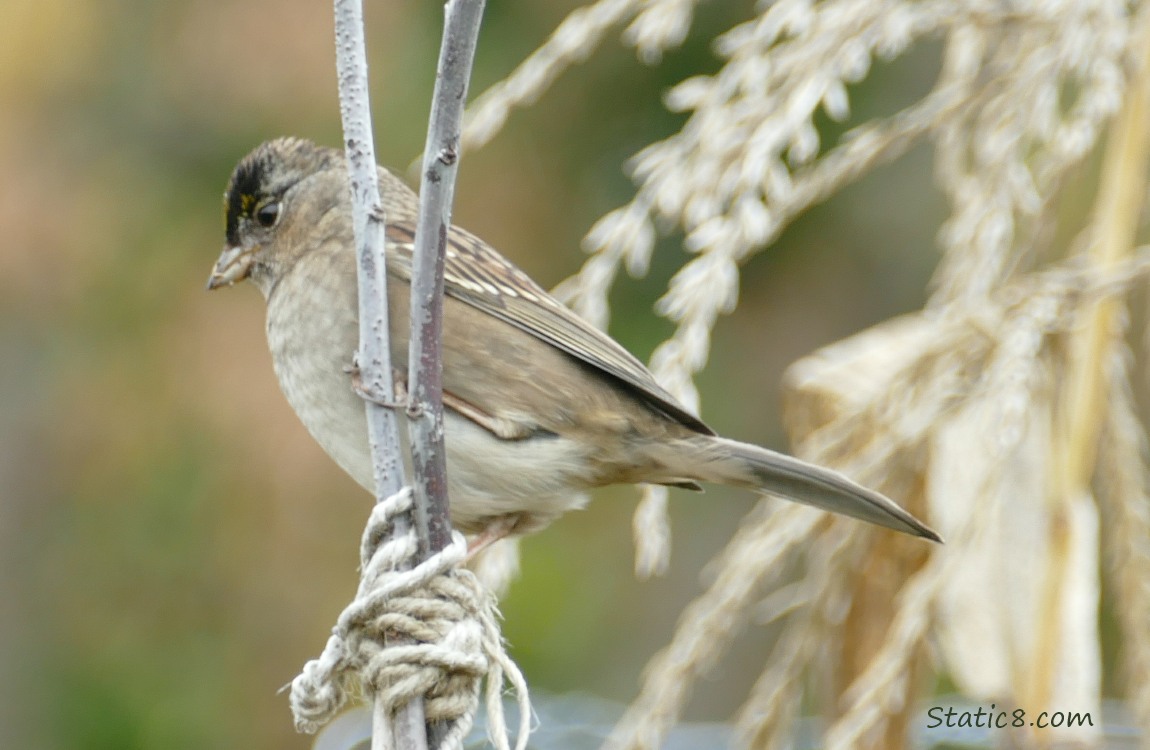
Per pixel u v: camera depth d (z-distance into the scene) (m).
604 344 6.61
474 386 6.58
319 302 6.67
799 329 15.42
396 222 7.01
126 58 14.48
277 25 14.09
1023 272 6.34
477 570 6.54
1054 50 6.04
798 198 6.20
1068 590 6.09
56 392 14.45
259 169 7.39
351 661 4.83
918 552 6.55
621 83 14.48
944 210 14.70
